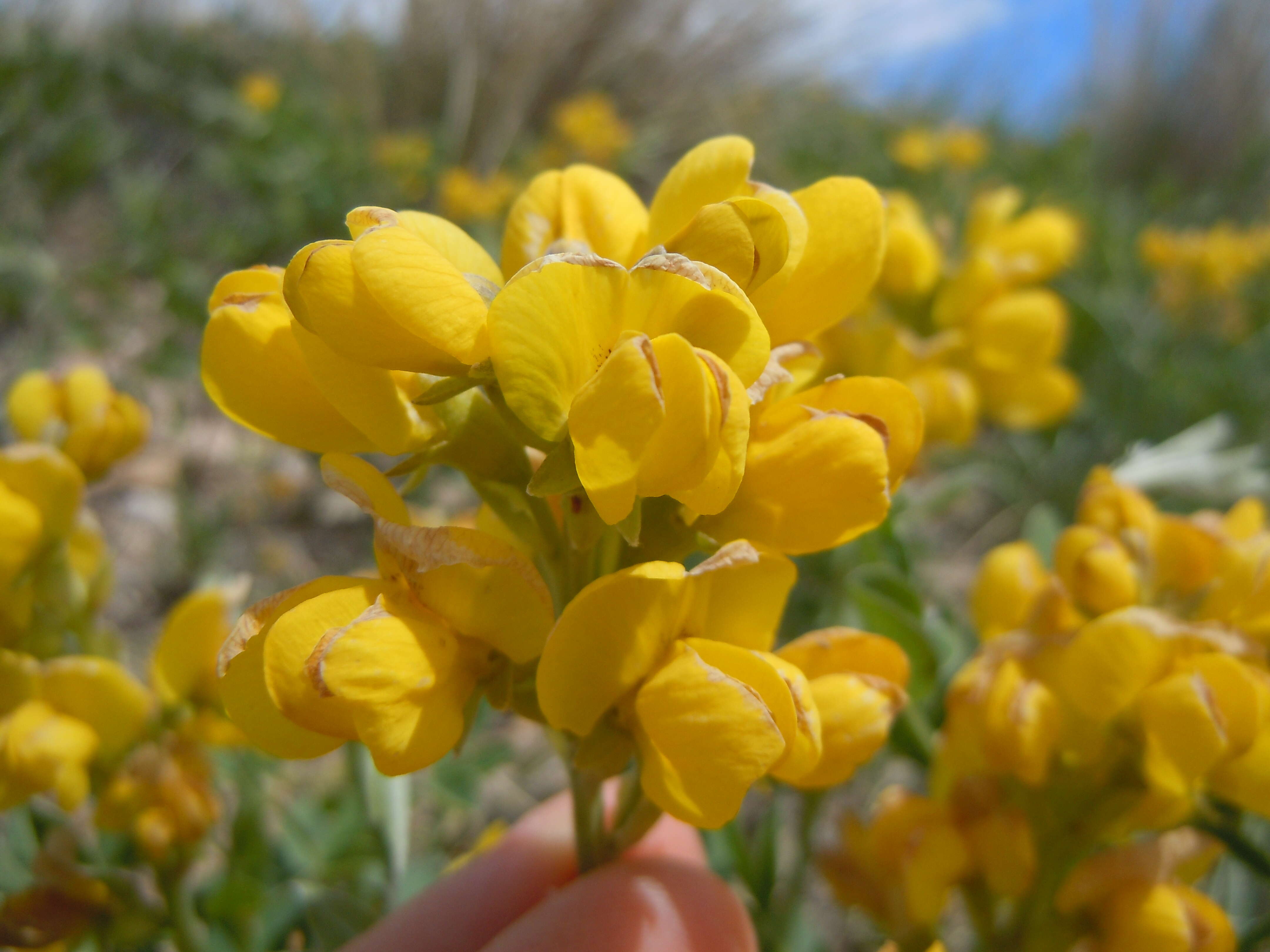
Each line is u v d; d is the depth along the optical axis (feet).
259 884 0.39
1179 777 0.28
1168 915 0.30
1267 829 0.46
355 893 0.45
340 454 0.22
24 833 0.43
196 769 0.36
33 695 0.33
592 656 0.21
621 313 0.20
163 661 0.35
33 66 1.40
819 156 1.82
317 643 0.21
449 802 0.50
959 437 0.53
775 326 0.24
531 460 0.27
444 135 1.71
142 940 0.36
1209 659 0.28
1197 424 0.99
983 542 0.94
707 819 0.21
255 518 0.93
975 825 0.32
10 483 0.33
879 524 0.23
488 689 0.23
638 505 0.21
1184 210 2.29
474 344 0.20
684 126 1.87
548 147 1.67
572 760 0.26
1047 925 0.32
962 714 0.31
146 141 1.53
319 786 0.61
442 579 0.21
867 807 0.59
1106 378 1.01
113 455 0.38
